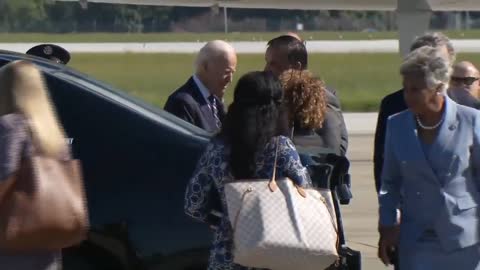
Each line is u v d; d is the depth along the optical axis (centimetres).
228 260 920
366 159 3231
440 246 1005
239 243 888
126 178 1049
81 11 17375
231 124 917
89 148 1062
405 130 1012
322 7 4500
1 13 16925
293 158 910
